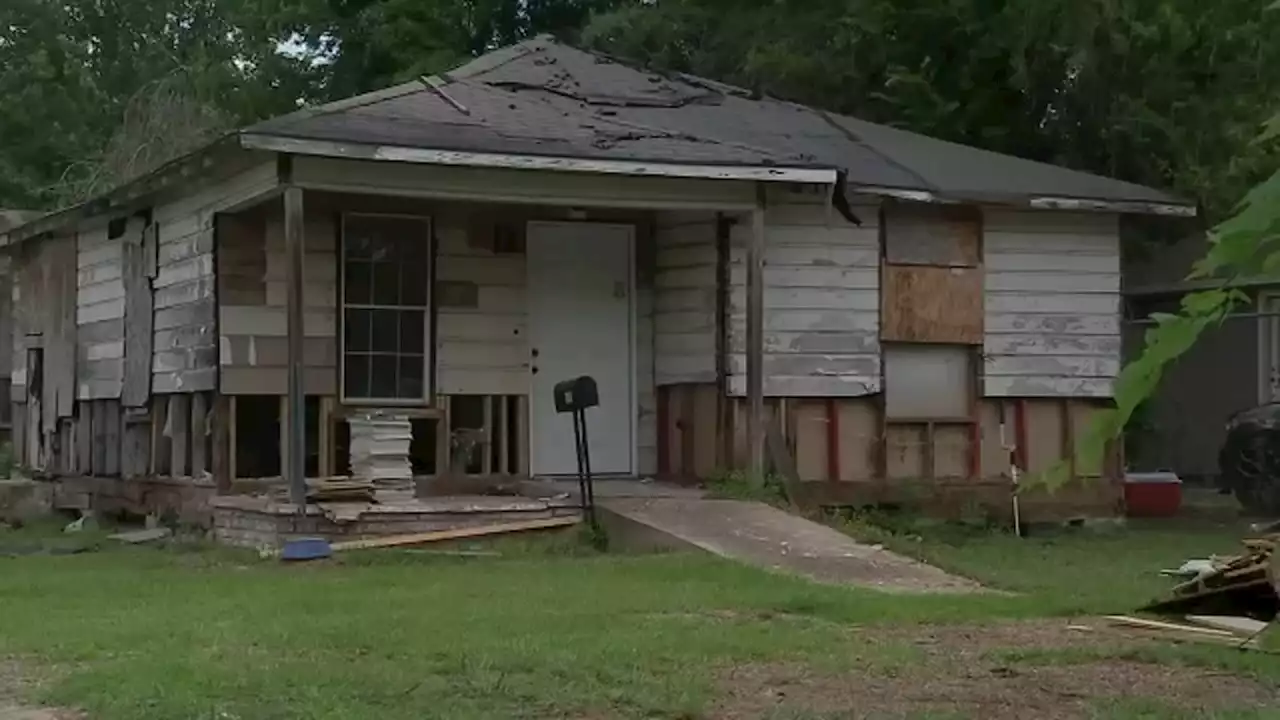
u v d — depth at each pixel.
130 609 8.64
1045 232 15.32
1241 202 2.46
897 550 11.66
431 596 9.13
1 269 19.75
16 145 34.66
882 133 16.67
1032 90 19.81
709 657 6.93
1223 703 6.14
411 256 14.16
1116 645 7.47
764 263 14.26
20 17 37.25
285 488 12.97
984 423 15.09
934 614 8.50
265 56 28.02
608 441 14.85
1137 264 20.39
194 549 12.57
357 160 11.78
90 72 37.81
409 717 5.62
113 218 15.98
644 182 12.98
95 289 16.55
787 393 14.40
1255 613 8.25
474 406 14.47
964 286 15.00
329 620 8.03
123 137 25.22
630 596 9.11
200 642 7.30
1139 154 19.06
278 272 13.74
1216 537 14.54
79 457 17.03
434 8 26.39
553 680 6.32
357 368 13.93
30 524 16.05
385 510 12.02
